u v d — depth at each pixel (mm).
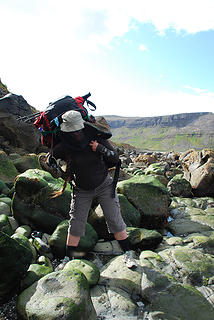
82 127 2998
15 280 3299
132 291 3479
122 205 5727
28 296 3027
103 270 3967
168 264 4098
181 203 8250
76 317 2652
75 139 3062
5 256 3143
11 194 6238
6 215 4926
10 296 3311
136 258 4445
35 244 4395
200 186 9172
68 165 3254
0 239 3166
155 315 3080
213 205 8031
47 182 5340
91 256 4500
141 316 3094
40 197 5105
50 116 3143
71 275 3133
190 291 3406
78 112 3053
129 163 18922
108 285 3580
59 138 3184
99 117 11766
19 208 5145
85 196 3537
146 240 4793
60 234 4336
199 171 9547
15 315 3023
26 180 5129
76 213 3604
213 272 3918
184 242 5199
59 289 2975
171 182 9312
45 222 5027
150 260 4160
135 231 5012
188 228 6082
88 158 3242
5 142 11125
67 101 3299
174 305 3215
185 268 3965
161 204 6168
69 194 5234
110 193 3602
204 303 3238
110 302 3256
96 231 5156
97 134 3236
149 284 3498
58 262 4219
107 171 3578
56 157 3264
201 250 4891
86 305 2846
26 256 3418
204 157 10031
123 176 9375
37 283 3172
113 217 3688
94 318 2920
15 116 11016
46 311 2684
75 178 3393
